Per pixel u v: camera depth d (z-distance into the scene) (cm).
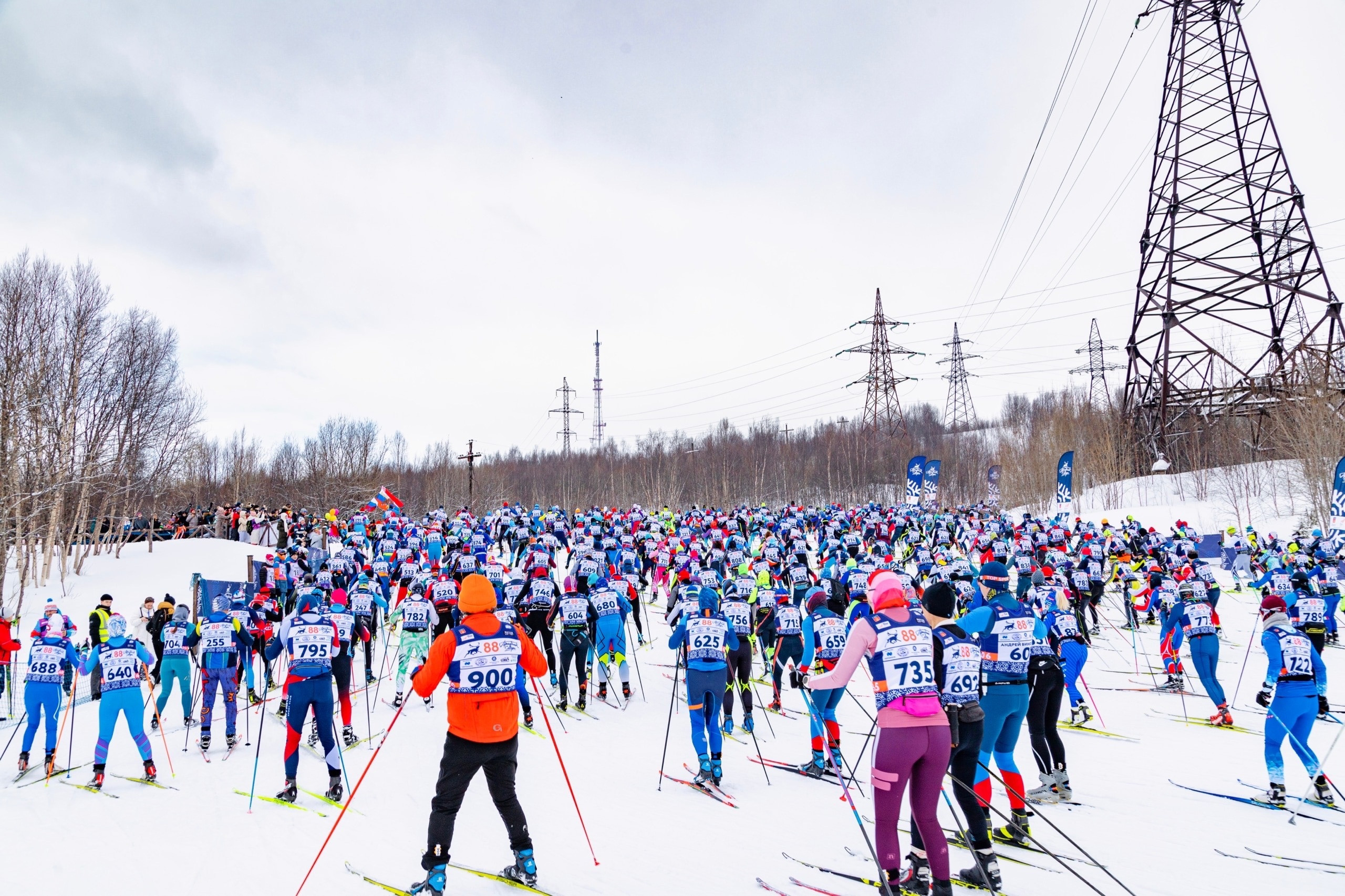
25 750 798
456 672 485
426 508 6359
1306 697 666
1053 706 691
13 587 2416
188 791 725
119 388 2956
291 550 2086
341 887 503
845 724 1011
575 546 2159
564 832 606
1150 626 1850
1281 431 3441
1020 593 1039
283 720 1044
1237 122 3641
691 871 527
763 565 1327
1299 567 1562
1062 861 486
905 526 3038
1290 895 485
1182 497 3919
